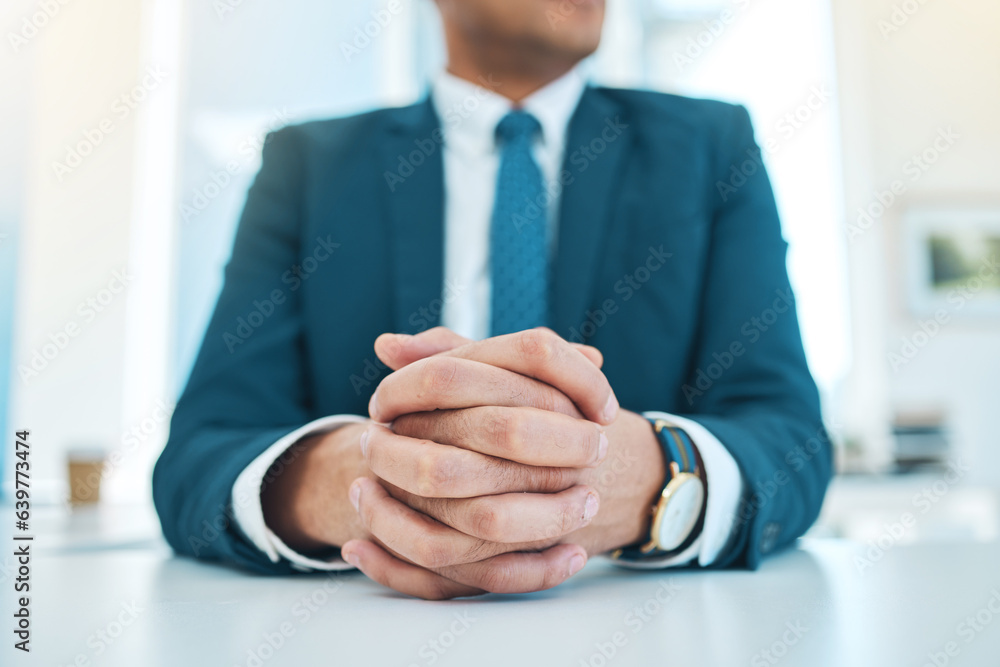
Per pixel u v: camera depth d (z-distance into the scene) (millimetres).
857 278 3264
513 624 356
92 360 2551
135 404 2641
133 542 812
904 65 3391
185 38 2812
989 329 3291
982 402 3270
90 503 1486
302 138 976
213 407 786
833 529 935
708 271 879
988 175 3369
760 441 612
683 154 891
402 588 450
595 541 510
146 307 2709
